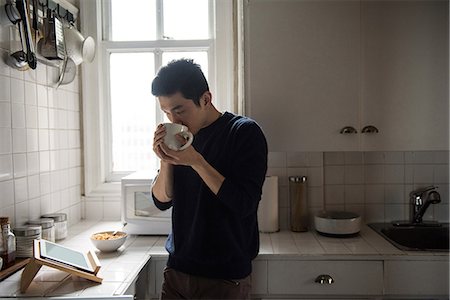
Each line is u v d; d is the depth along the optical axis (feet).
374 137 5.95
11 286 4.05
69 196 6.81
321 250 5.42
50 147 6.13
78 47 6.23
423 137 5.91
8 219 4.63
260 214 6.41
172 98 3.80
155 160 7.60
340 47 5.91
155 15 7.46
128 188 6.07
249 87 6.02
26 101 5.44
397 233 6.52
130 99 7.55
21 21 4.97
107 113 7.51
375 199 6.97
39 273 4.43
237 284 4.14
